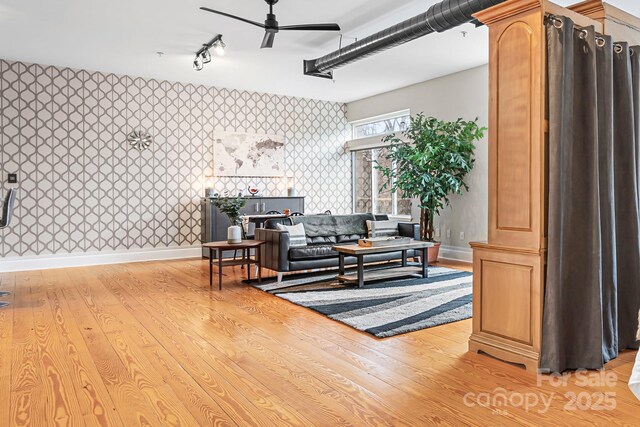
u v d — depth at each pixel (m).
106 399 2.31
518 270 2.75
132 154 7.09
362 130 9.05
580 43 2.75
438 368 2.72
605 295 2.79
